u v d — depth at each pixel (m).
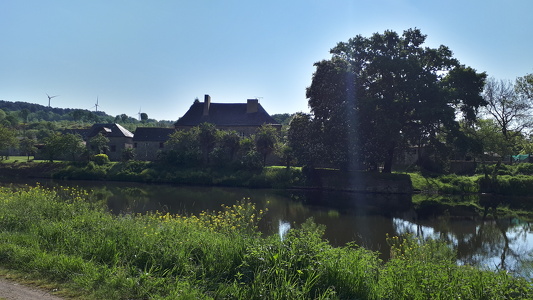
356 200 31.78
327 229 19.36
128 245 7.12
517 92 39.88
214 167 46.72
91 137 63.62
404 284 5.67
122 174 45.50
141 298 5.33
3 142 51.75
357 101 34.59
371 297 5.56
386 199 32.69
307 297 5.30
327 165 41.47
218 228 10.44
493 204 30.03
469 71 34.88
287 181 40.09
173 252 6.69
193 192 35.12
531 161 51.25
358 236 17.72
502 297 5.16
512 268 12.44
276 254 6.03
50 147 50.78
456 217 23.94
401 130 34.97
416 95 33.38
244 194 34.28
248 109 62.03
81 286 5.64
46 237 7.86
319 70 37.97
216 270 6.24
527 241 17.23
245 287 5.49
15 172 46.81
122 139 63.09
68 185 38.47
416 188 36.97
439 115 32.16
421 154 47.88
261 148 47.22
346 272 5.87
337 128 35.47
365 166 40.06
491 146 37.22
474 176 39.50
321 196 34.03
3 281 5.82
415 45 36.12
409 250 9.73
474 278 5.83
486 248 15.81
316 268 5.85
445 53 35.84
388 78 34.97
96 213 9.98
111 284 5.64
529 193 34.00
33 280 5.89
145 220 10.11
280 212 24.33
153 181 44.44
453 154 35.12
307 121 40.59
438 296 5.18
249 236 7.57
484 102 34.56
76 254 6.95
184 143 51.00
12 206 10.62
